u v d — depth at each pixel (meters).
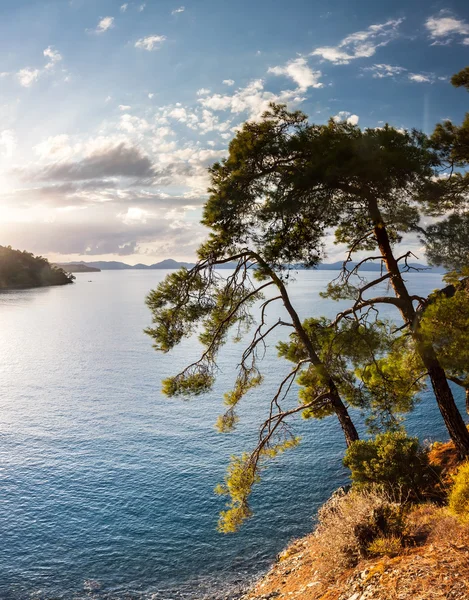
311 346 15.64
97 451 51.72
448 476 15.00
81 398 78.06
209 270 14.64
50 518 36.44
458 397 57.69
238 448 50.22
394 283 15.05
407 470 14.25
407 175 12.48
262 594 14.31
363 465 15.09
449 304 12.13
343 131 13.52
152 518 35.69
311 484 38.09
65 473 45.62
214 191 13.59
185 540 31.95
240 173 13.16
